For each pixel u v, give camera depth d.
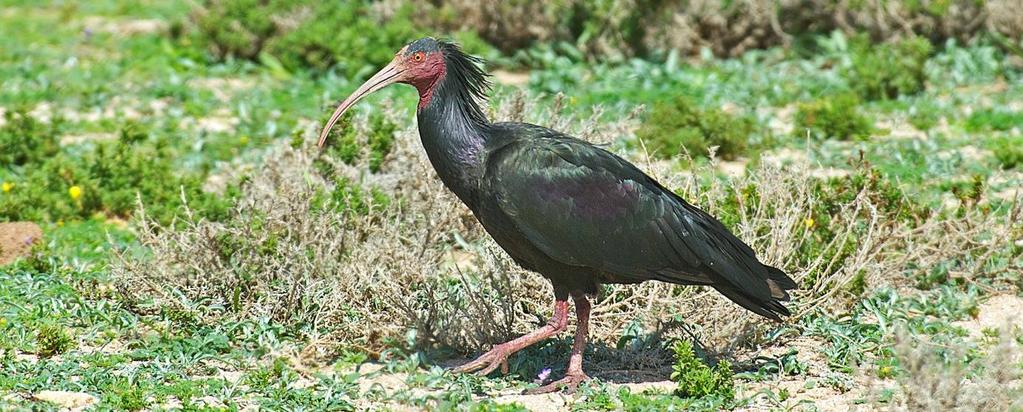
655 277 10.48
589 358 11.30
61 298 12.38
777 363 11.09
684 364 10.30
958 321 12.25
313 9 25.02
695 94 21.55
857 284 12.27
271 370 10.73
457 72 10.61
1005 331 9.41
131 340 11.38
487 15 24.92
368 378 10.71
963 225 13.39
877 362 10.96
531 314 11.89
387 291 11.48
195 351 11.09
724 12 24.88
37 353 11.13
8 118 18.03
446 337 11.33
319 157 14.70
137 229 13.66
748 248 10.55
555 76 22.67
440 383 10.43
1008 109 20.23
